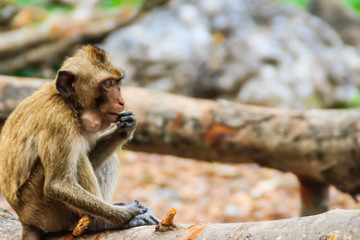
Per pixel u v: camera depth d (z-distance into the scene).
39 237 7.54
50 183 7.14
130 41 22.42
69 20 24.11
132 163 19.55
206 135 12.17
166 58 21.73
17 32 23.34
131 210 7.20
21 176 7.37
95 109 7.56
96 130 7.59
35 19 25.06
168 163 19.70
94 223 7.36
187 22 22.72
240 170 19.19
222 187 17.75
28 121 7.40
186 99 12.80
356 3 32.38
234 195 17.11
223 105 12.55
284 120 12.09
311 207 12.93
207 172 18.97
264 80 21.22
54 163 7.17
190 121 12.22
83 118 7.50
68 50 23.55
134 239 6.51
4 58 22.86
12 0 26.45
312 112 12.32
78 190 7.14
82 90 7.44
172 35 22.36
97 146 8.09
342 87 22.30
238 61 21.58
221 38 22.23
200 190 17.44
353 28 28.98
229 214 15.86
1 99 12.57
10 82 12.79
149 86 21.44
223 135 12.14
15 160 7.38
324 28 23.97
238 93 21.11
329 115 12.17
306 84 21.52
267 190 17.45
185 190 17.41
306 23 23.62
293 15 23.81
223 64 21.53
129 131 8.02
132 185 17.64
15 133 7.48
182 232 6.14
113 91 7.57
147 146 12.62
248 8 23.39
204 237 5.89
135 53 22.05
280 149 12.01
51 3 27.20
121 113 7.92
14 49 22.83
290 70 21.69
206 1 23.45
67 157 7.22
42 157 7.19
